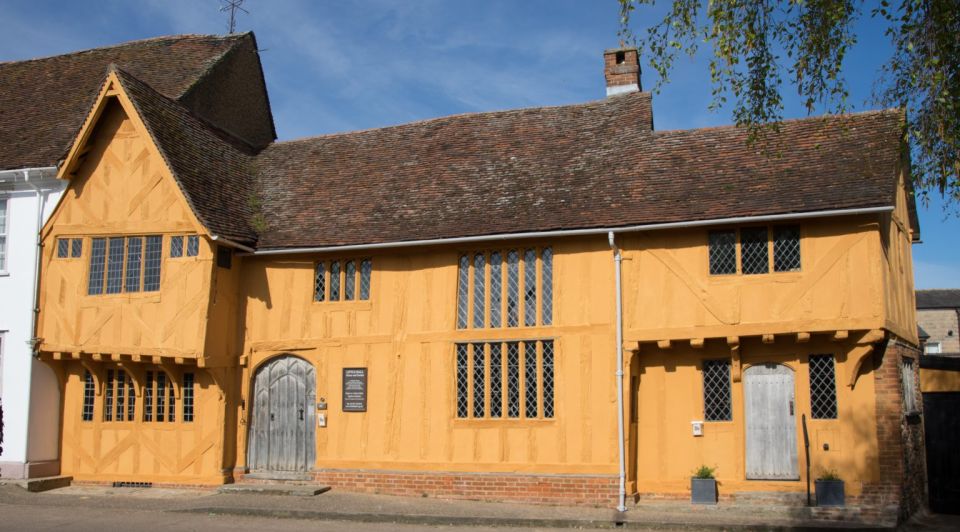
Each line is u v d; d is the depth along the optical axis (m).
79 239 15.98
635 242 14.04
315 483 15.20
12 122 18.38
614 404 13.77
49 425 16.06
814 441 13.17
